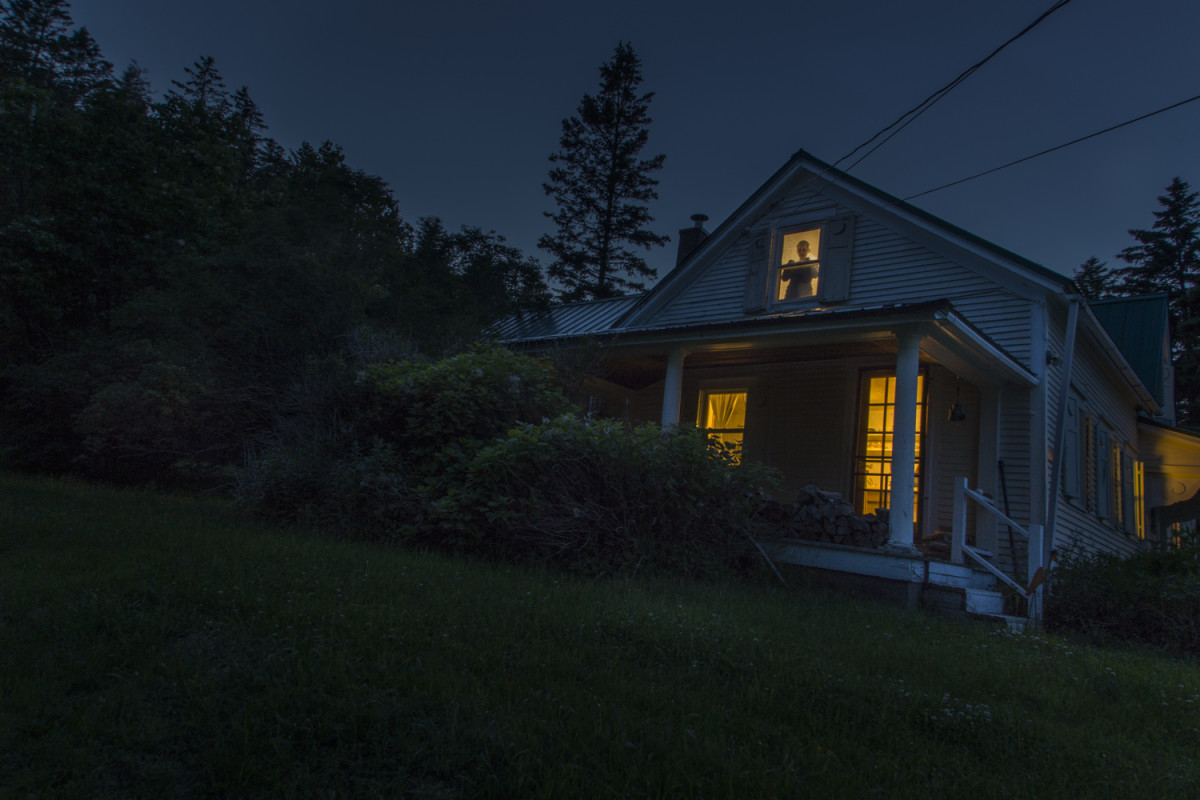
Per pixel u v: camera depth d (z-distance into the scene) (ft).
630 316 49.06
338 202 48.78
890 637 17.54
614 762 8.91
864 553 26.66
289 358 37.32
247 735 8.64
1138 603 25.59
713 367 44.32
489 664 11.95
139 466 39.34
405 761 8.61
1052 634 23.61
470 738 9.29
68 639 11.32
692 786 8.43
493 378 30.25
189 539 20.02
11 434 43.04
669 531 25.86
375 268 45.24
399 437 29.35
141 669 10.42
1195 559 28.07
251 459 31.81
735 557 27.50
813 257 42.57
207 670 10.57
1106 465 45.80
